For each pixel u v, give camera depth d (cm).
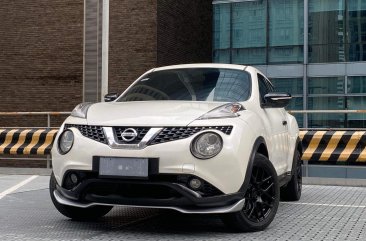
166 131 444
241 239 447
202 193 438
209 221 543
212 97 542
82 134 468
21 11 1881
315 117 2084
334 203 688
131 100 568
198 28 2188
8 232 477
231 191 444
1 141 1176
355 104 2066
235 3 2234
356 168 972
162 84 584
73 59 1839
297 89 2141
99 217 563
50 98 1858
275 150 577
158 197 446
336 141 948
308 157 949
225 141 443
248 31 2214
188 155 434
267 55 2186
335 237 459
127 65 1792
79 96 1833
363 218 564
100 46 1814
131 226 513
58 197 486
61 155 475
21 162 1797
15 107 1884
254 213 484
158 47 1791
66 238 450
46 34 1862
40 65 1866
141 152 439
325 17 2117
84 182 456
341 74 2088
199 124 447
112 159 445
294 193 700
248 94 554
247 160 458
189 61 2073
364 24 2069
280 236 462
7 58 1892
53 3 1855
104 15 1048
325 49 2114
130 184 445
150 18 1780
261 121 518
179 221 543
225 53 2245
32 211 602
